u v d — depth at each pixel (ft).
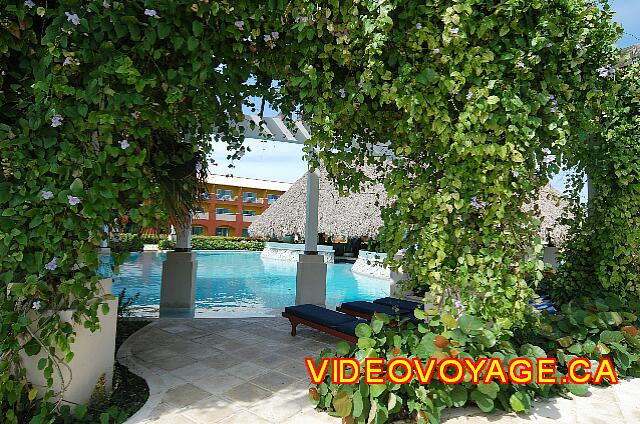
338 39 9.16
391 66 10.00
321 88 10.24
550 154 10.23
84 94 7.93
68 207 8.16
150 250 67.10
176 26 8.62
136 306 22.91
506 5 8.94
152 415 9.23
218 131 12.98
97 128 8.28
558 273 17.08
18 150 7.94
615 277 14.92
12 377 8.54
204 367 12.62
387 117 11.21
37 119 7.95
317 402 9.78
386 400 8.82
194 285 22.88
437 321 10.16
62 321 8.67
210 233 111.45
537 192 10.46
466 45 9.19
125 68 8.02
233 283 42.83
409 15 9.00
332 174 12.85
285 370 12.50
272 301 32.40
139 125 9.03
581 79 10.68
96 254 8.46
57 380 8.69
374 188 29.84
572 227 16.47
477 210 9.80
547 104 9.99
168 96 8.65
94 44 8.10
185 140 13.43
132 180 8.61
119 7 7.83
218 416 9.26
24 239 7.85
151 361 13.08
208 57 8.87
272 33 9.37
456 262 9.99
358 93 9.84
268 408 9.75
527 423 8.93
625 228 14.76
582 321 12.69
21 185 7.95
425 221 10.36
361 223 38.96
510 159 9.41
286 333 17.11
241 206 116.98
